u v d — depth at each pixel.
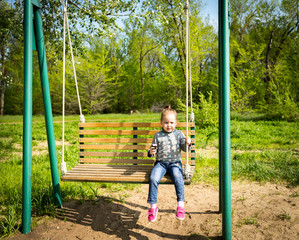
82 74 30.34
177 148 3.02
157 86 36.22
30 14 3.11
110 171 3.21
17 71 32.59
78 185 4.50
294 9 22.47
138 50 34.34
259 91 20.38
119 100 37.69
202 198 3.97
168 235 2.89
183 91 27.30
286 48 23.11
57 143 9.66
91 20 5.85
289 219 3.02
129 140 3.61
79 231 3.00
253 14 25.33
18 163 6.36
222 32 2.68
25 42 3.07
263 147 7.98
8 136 11.52
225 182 2.64
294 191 4.10
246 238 2.71
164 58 26.73
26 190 2.96
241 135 10.33
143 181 2.84
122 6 5.89
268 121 15.61
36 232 2.98
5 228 2.93
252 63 19.84
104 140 3.65
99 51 32.53
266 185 4.46
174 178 2.81
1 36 6.97
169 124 3.02
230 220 2.65
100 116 27.52
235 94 18.02
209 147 8.45
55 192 3.53
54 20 6.09
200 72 26.05
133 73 36.94
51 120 3.46
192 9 21.55
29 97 3.02
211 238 2.76
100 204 3.70
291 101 16.14
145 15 5.85
